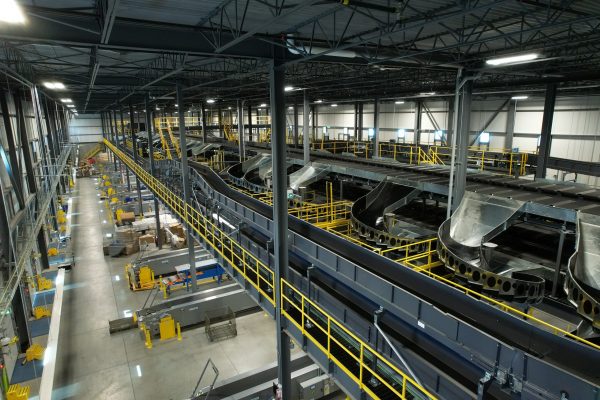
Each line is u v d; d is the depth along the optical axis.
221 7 6.43
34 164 20.25
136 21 6.97
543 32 9.66
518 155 22.36
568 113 22.97
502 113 26.69
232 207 13.38
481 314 6.54
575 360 5.31
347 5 5.85
